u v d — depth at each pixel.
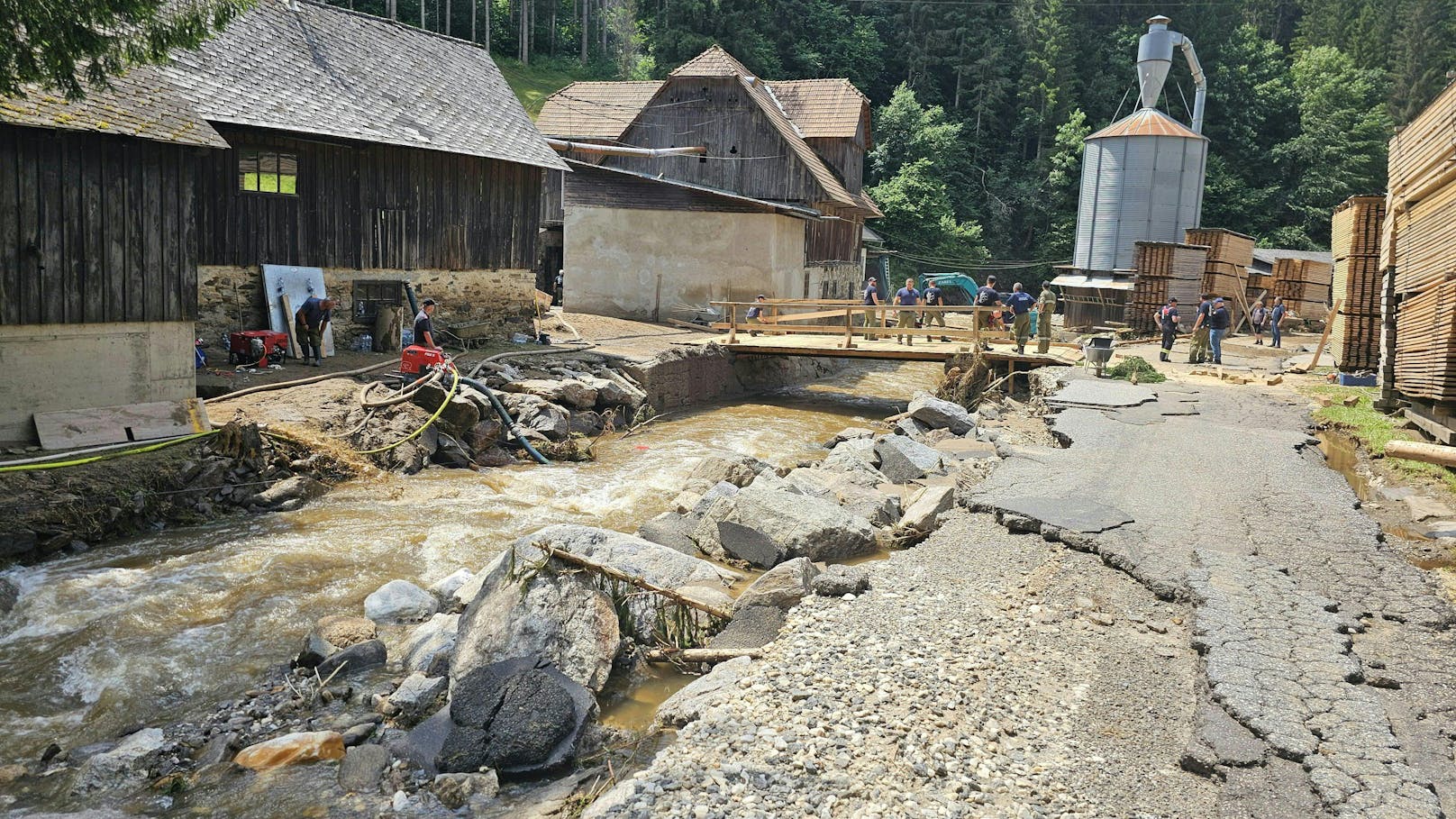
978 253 62.44
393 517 11.78
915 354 23.41
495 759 6.23
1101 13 79.19
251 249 17.52
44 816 5.73
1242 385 20.69
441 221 21.30
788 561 8.92
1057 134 70.31
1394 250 16.44
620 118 38.44
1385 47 77.31
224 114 16.22
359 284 19.59
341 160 18.97
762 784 5.29
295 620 8.68
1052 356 23.42
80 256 11.66
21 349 11.18
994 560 9.22
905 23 77.19
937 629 7.50
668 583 8.80
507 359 19.34
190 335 12.98
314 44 20.44
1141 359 22.88
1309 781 5.19
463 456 14.75
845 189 39.41
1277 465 12.90
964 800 5.16
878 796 5.18
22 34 9.70
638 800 5.15
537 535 8.77
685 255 30.34
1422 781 5.12
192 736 6.73
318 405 14.44
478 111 23.47
